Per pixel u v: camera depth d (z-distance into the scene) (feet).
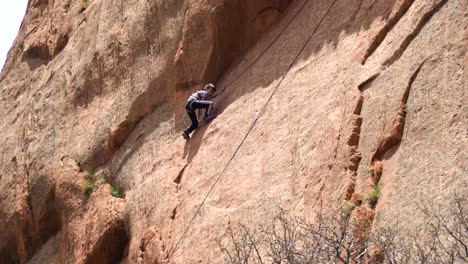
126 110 79.46
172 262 65.00
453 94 50.67
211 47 72.74
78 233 79.92
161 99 76.79
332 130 56.54
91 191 80.48
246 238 56.24
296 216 55.16
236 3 72.38
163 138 75.15
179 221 67.05
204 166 67.92
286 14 70.64
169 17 76.74
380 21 59.21
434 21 54.49
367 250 46.34
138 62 79.46
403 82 54.03
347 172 53.78
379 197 51.39
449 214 46.06
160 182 71.92
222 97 71.41
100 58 84.38
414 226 47.78
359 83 57.31
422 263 42.96
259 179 61.26
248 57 71.61
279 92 65.16
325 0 66.03
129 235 74.28
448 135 49.67
